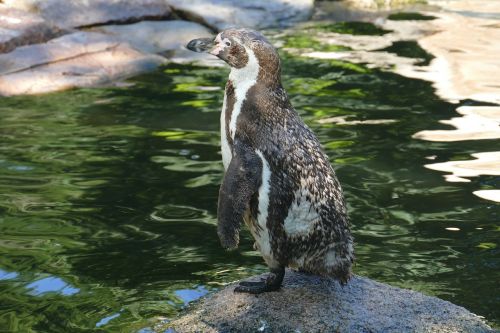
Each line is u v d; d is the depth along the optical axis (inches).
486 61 619.8
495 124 494.0
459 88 561.3
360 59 629.9
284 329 276.8
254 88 290.8
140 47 649.6
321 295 295.1
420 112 518.3
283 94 293.3
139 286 323.6
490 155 450.0
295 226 283.0
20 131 490.0
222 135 300.7
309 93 556.7
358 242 359.9
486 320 296.4
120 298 314.2
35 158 452.1
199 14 706.8
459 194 405.1
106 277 331.6
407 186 415.2
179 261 345.4
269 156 282.4
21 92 554.9
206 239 365.7
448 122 500.4
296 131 288.0
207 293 316.8
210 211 392.5
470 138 474.6
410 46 665.6
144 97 554.9
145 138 482.0
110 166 442.9
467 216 382.6
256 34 295.6
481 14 773.3
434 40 682.8
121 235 367.6
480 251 350.6
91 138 481.7
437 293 316.2
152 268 339.0
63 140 478.0
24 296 315.0
